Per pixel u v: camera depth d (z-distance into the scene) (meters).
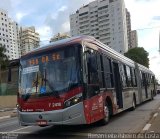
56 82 11.89
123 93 18.23
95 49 13.66
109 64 15.73
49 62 12.27
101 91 13.66
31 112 12.01
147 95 29.64
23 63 12.83
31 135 12.66
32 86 12.27
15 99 47.97
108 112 14.62
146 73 30.55
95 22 81.25
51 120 11.61
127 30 89.88
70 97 11.58
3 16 53.31
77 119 11.52
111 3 80.56
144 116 17.05
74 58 11.96
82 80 11.79
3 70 60.53
